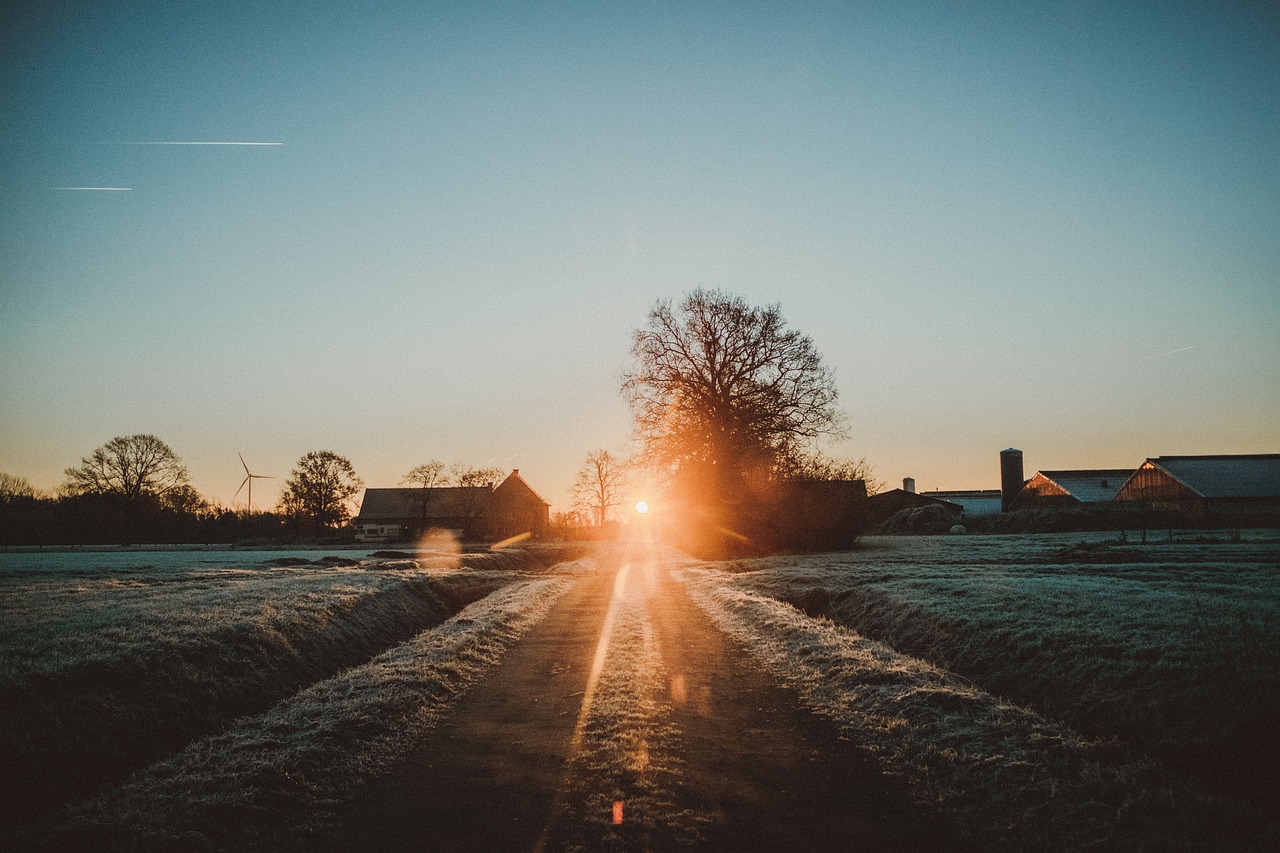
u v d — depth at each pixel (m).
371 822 7.05
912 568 29.56
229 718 11.23
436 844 6.57
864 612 21.17
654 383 49.41
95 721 9.58
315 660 15.41
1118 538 46.84
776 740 9.38
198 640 13.26
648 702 11.14
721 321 48.94
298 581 25.50
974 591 20.05
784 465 48.09
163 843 6.48
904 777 8.05
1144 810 7.00
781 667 13.47
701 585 29.44
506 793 7.69
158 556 52.91
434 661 13.46
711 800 7.48
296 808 7.39
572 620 20.27
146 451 87.38
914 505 84.00
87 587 23.94
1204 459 70.38
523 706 11.12
